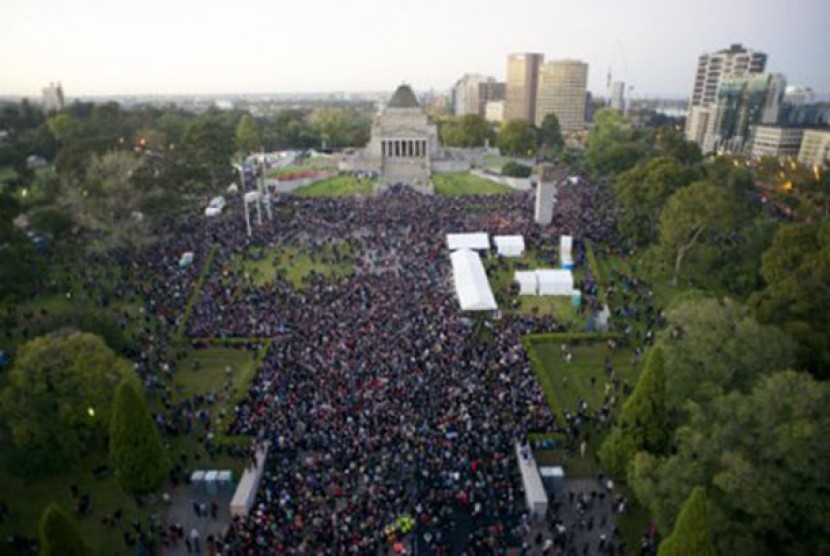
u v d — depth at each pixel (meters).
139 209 91.88
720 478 31.25
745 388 40.41
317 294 74.44
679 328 45.84
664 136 168.88
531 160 187.25
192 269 82.75
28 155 168.25
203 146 129.25
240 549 36.97
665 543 27.41
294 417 49.00
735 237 91.75
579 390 57.12
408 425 48.00
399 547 36.81
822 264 50.91
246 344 63.47
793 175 161.12
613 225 105.56
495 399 52.16
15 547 37.84
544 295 78.56
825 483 30.84
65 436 42.31
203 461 46.22
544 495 40.41
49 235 91.31
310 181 150.25
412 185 146.12
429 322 66.44
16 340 61.69
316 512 39.59
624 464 40.50
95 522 40.75
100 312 61.34
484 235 91.69
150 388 55.34
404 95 192.75
